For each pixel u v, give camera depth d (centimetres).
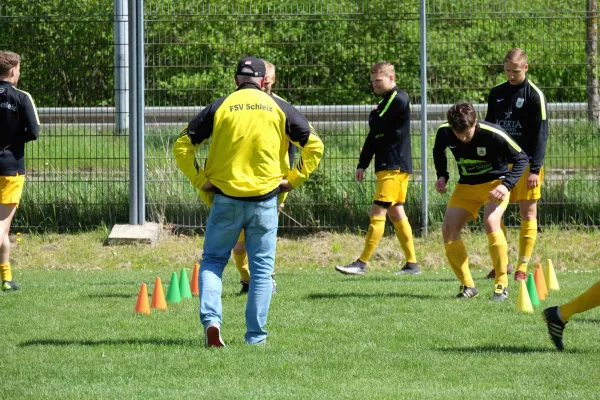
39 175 2708
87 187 2702
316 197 2683
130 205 2631
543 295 1859
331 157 2680
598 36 2653
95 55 2709
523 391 1099
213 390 1105
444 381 1155
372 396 1075
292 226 2673
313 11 2652
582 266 2422
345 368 1223
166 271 2339
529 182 1975
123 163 2697
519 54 1980
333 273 2298
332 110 2655
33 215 2688
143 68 2600
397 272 2305
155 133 2683
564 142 2666
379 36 2650
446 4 2639
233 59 2645
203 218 2692
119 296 1856
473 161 1734
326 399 1059
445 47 2652
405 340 1412
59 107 2711
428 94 2675
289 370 1206
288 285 2022
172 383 1141
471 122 1666
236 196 1284
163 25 2623
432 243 2559
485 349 1344
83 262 2458
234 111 1287
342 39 2650
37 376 1181
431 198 2652
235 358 1268
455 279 2142
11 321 1575
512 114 1995
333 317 1606
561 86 2661
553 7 2645
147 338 1423
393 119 2131
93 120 2702
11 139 1883
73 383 1146
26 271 2345
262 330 1363
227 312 1662
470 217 1803
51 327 1519
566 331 1478
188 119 2684
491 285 2011
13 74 1895
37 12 2777
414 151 2695
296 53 2655
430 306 1717
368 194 2675
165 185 2677
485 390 1106
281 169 1331
